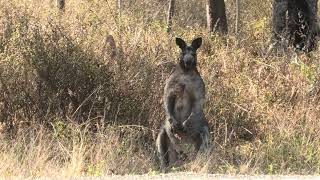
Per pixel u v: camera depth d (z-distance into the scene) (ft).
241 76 60.54
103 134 49.49
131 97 53.42
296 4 70.23
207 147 47.75
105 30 65.10
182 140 48.29
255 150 50.24
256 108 56.29
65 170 40.93
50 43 53.06
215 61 63.57
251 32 75.82
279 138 51.88
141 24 71.31
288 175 40.57
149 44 62.59
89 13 74.74
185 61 47.91
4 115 52.13
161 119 53.31
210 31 77.15
